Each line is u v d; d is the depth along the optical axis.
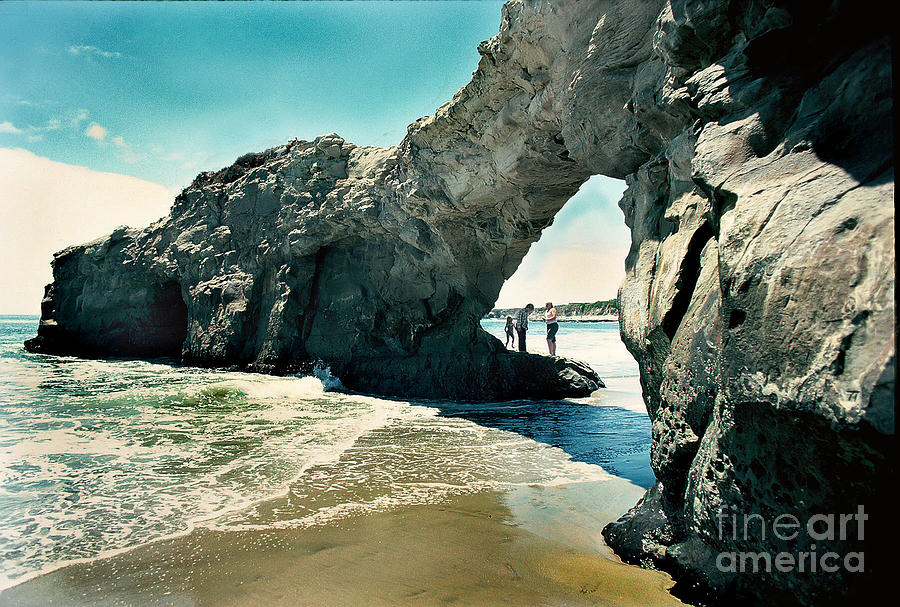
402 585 3.97
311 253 16.95
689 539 4.01
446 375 14.83
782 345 2.70
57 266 25.39
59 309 25.00
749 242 3.08
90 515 5.34
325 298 17.23
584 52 7.17
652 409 5.61
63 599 3.74
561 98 8.07
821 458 2.51
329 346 16.73
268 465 7.22
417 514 5.46
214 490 6.15
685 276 4.61
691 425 4.11
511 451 8.20
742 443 3.12
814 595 2.72
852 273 2.42
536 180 10.88
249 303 18.41
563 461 7.62
